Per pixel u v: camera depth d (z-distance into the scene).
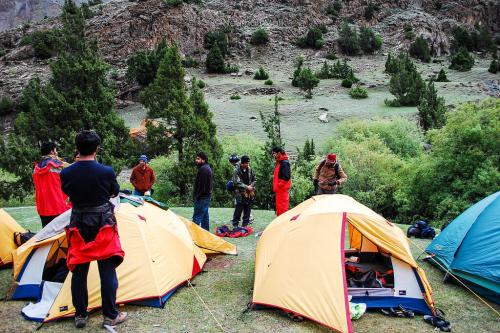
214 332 5.24
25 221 11.68
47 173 7.01
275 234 6.66
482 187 17.38
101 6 94.38
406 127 33.94
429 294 5.91
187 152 21.31
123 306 5.88
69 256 4.70
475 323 5.71
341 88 59.69
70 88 19.22
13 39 85.00
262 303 5.87
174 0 82.69
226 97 54.56
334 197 6.94
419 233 9.98
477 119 18.31
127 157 19.94
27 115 18.77
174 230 7.00
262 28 87.25
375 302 6.00
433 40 93.06
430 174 19.19
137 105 55.31
